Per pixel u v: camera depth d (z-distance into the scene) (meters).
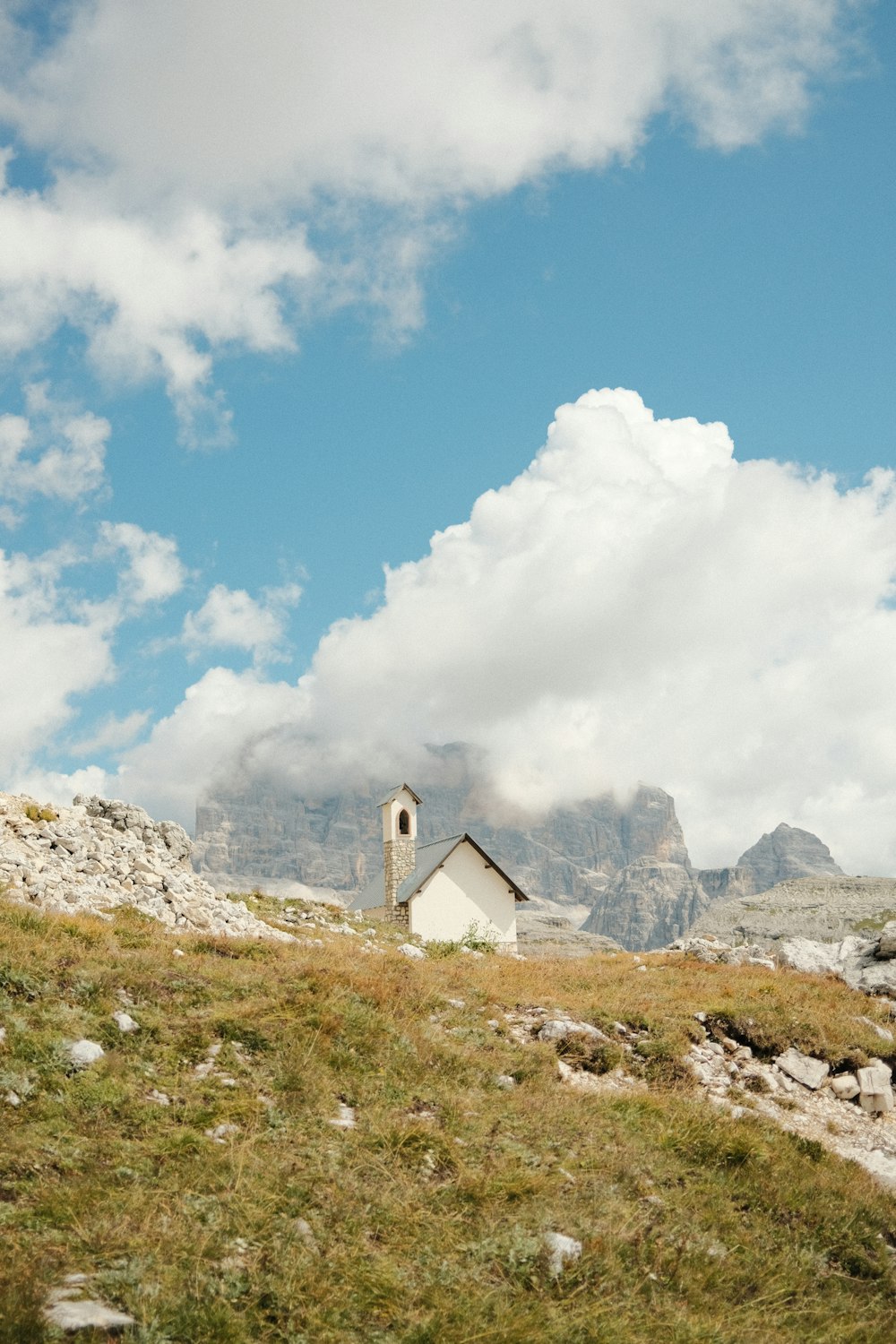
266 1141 12.13
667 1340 9.50
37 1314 7.47
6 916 19.92
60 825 31.14
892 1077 23.53
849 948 38.00
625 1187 12.91
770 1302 11.02
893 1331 10.93
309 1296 8.95
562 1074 19.38
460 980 25.64
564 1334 9.09
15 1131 11.09
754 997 27.95
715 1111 17.75
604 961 39.91
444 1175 12.24
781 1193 14.02
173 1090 13.20
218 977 18.38
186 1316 8.08
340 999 18.33
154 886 30.78
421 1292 9.37
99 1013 14.98
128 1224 9.49
